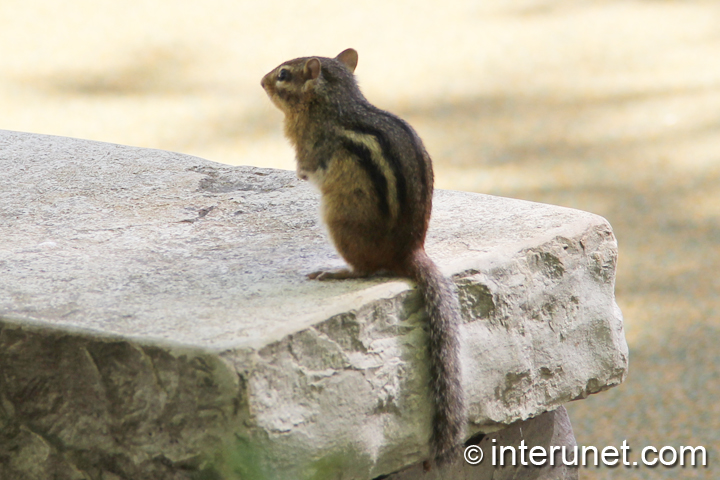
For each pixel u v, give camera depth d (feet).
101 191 33.68
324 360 22.44
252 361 20.80
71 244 28.19
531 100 97.04
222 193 33.60
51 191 33.58
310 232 29.32
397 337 24.18
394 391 24.08
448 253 26.63
